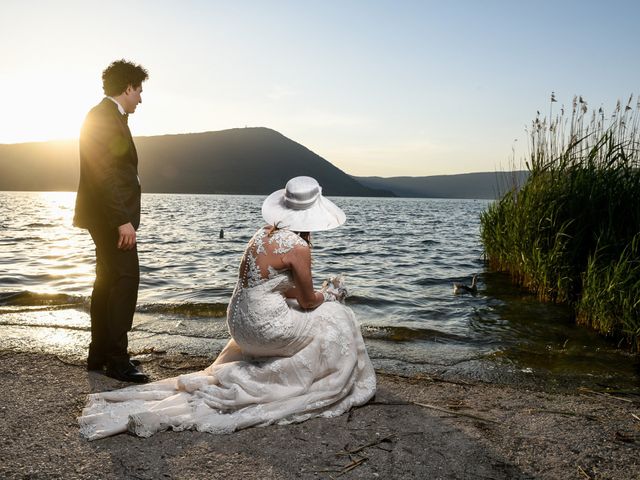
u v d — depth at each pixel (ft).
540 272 25.77
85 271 35.04
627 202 22.59
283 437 9.52
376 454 8.91
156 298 25.59
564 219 25.61
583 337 19.06
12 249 49.83
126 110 12.66
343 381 10.69
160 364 14.33
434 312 23.70
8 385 12.03
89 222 12.53
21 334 17.11
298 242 10.66
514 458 8.93
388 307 24.86
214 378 10.78
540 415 10.98
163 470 8.23
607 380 14.20
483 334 19.52
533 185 29.14
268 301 10.40
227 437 9.50
